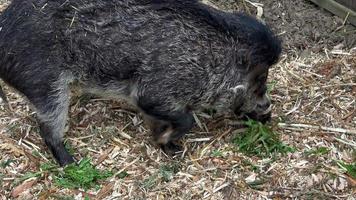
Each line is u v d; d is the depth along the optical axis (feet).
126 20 19.54
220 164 20.27
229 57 20.02
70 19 19.47
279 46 20.34
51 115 20.10
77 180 19.84
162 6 19.65
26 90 19.85
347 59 23.81
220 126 21.65
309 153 20.35
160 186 19.63
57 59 19.58
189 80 19.77
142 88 19.90
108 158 20.68
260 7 25.85
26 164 20.52
